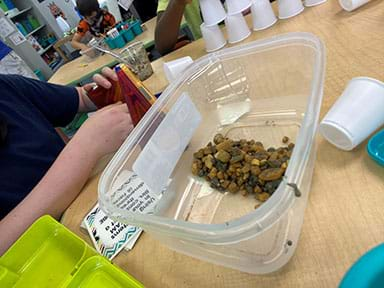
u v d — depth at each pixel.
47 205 0.55
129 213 0.36
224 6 0.89
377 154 0.36
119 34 1.78
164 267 0.38
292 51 0.52
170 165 0.48
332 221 0.34
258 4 0.82
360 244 0.30
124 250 0.42
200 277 0.35
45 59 4.07
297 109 0.52
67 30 4.29
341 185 0.37
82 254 0.36
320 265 0.30
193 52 0.97
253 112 0.57
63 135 1.21
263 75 0.57
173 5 1.15
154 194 0.45
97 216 0.48
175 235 0.31
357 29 0.62
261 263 0.32
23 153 0.75
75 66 1.86
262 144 0.49
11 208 0.68
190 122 0.54
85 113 1.11
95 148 0.62
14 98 0.84
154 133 0.46
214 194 0.45
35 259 0.36
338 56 0.57
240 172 0.43
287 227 0.33
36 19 4.18
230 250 0.32
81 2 2.43
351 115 0.39
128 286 0.31
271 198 0.28
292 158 0.33
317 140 0.44
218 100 0.63
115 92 0.76
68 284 0.32
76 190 0.57
